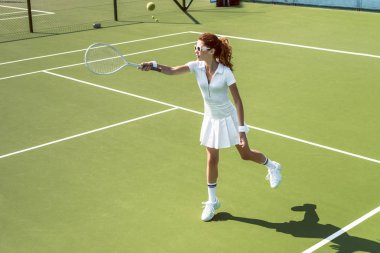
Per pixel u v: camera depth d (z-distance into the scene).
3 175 6.93
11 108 9.44
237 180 6.66
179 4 18.55
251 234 5.48
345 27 15.55
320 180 6.61
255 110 9.10
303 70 11.38
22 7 20.78
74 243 5.41
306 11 18.14
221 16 17.59
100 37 15.05
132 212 5.98
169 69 5.46
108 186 6.59
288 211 5.92
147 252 5.22
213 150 5.60
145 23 16.84
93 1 21.78
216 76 5.29
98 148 7.70
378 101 9.39
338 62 11.91
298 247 5.23
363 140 7.78
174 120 8.70
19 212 6.03
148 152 7.52
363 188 6.38
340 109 9.05
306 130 8.20
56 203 6.21
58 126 8.57
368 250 5.16
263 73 11.23
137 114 9.01
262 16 17.44
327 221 5.70
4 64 12.42
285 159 7.20
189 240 5.41
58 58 12.88
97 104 9.55
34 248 5.33
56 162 7.29
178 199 6.25
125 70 11.66
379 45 13.34
